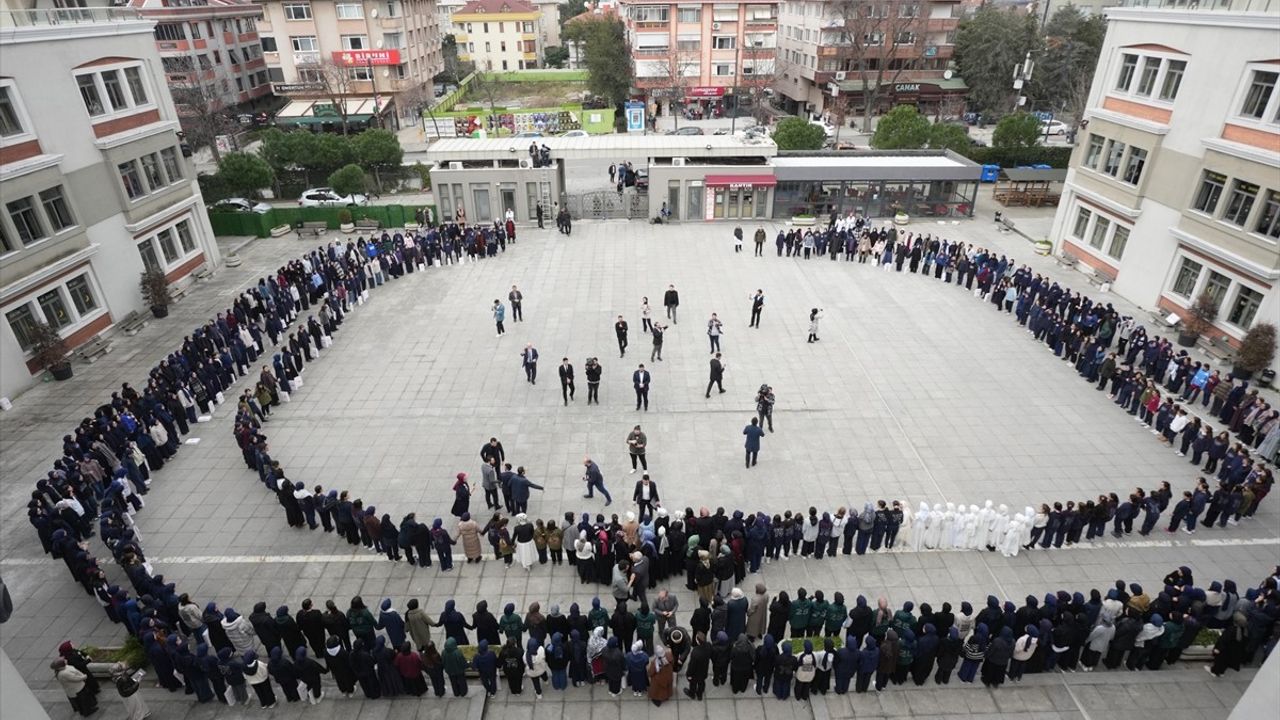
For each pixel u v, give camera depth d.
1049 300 28.08
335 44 68.25
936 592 16.03
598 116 66.50
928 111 71.88
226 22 66.31
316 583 16.38
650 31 71.94
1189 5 27.52
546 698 13.59
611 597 15.82
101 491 18.48
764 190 40.31
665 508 18.58
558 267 34.38
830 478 19.77
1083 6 81.00
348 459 20.72
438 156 40.25
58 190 26.20
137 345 28.06
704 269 34.00
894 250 34.53
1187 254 27.41
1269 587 14.27
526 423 22.38
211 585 16.34
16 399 24.34
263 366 23.55
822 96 70.81
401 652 12.95
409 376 25.12
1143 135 29.34
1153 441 21.52
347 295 29.92
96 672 14.09
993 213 43.03
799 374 25.02
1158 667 14.16
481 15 99.62
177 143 32.69
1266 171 23.80
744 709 13.33
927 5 64.88
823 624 14.71
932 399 23.59
